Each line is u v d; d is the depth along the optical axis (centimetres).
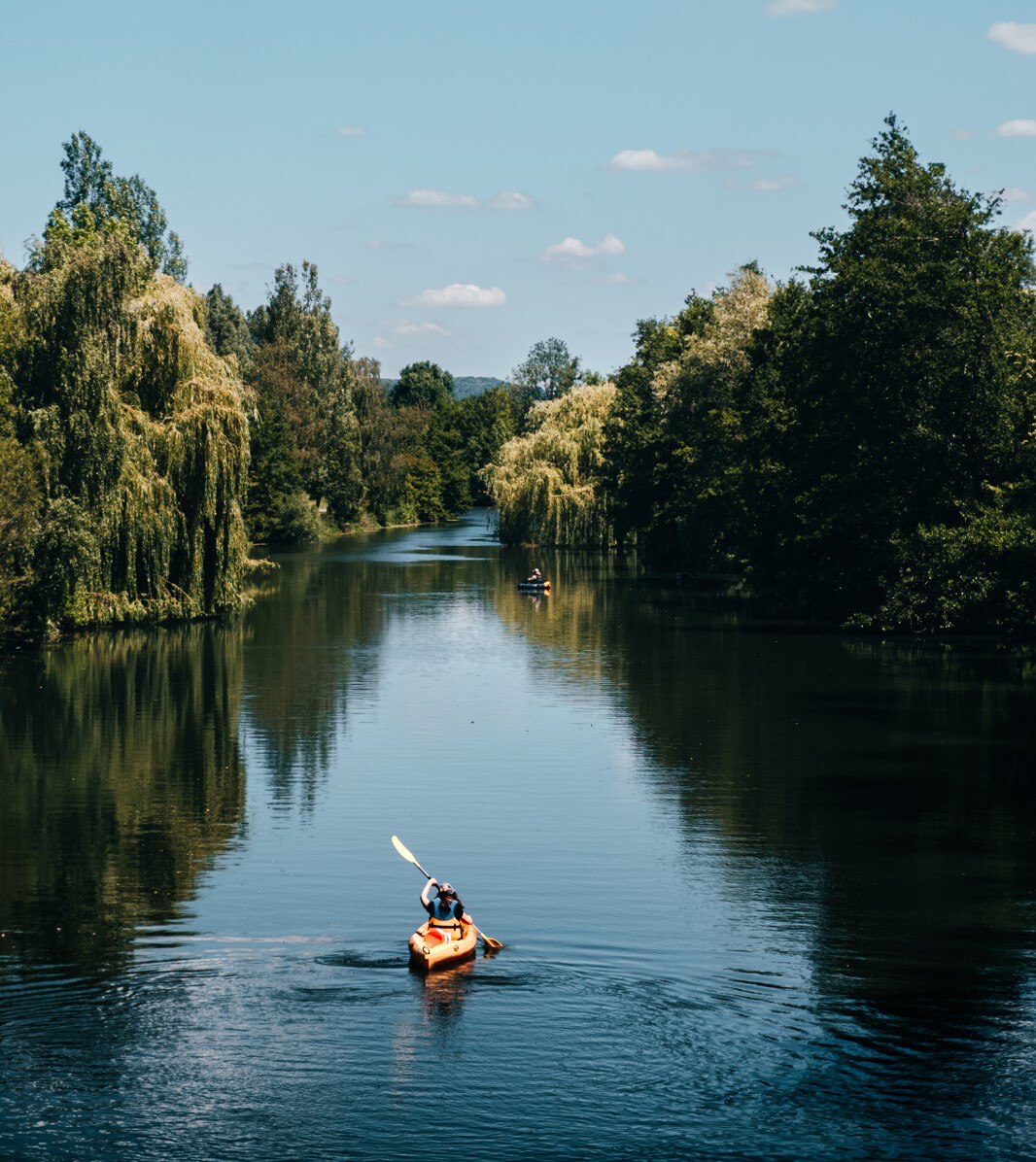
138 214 12731
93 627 6369
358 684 5022
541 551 13462
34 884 2578
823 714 4331
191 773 3528
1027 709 4378
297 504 14238
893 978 2084
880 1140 1602
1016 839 2889
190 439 6225
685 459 9694
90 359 5472
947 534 5775
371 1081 1733
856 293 6344
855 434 6562
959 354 6094
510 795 3297
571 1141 1598
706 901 2481
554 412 14375
